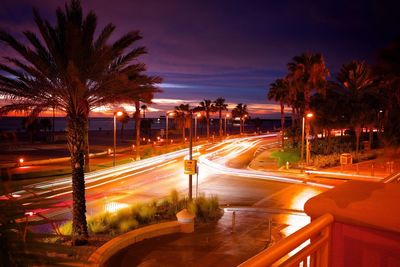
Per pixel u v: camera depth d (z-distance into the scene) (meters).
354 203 2.69
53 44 14.30
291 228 18.44
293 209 23.58
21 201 2.37
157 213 20.09
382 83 46.50
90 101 16.02
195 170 22.06
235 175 38.38
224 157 55.75
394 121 35.38
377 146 53.66
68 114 15.37
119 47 15.17
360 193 2.96
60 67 14.38
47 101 15.22
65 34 14.27
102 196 28.52
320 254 2.67
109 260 13.22
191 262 13.29
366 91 50.72
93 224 17.02
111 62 15.68
